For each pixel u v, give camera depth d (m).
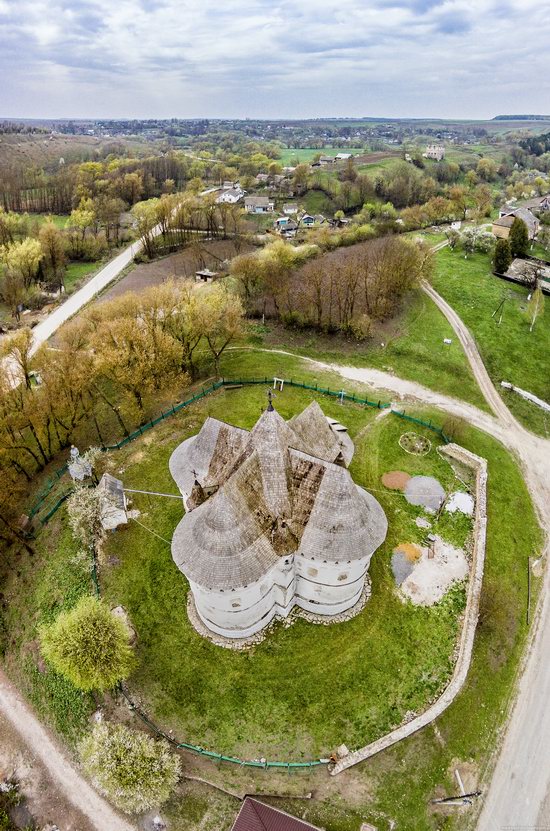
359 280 97.56
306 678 39.81
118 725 36.75
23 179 199.12
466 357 80.94
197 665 40.66
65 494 55.25
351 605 44.38
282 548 38.56
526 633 44.78
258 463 39.41
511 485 58.59
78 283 110.06
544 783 36.06
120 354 57.97
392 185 184.88
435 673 40.44
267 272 89.38
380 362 78.88
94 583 46.28
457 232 125.81
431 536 50.72
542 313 92.94
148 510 52.94
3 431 54.94
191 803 34.72
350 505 38.00
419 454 60.84
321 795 34.53
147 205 147.38
